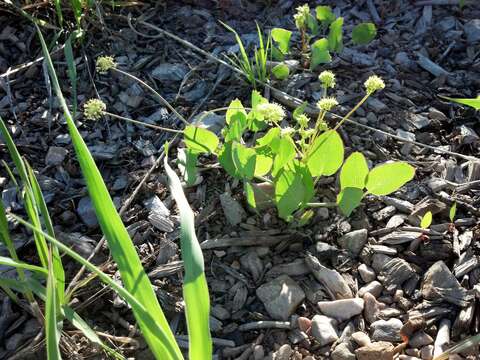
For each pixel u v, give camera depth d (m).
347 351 0.31
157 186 0.39
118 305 0.33
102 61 0.38
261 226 0.37
